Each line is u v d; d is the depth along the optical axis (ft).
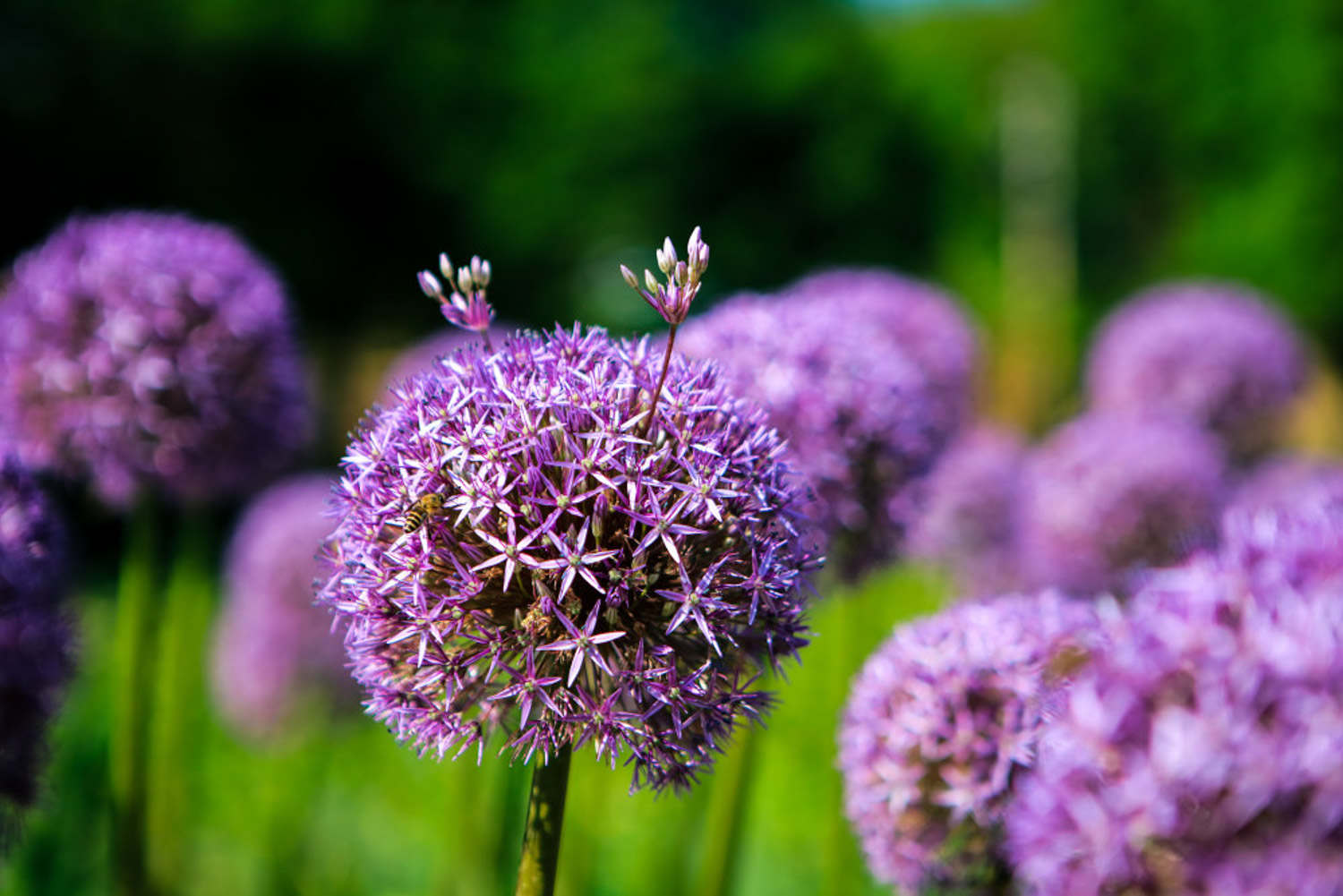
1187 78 123.44
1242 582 6.64
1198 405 29.55
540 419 8.33
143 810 15.16
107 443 14.90
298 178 74.64
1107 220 151.53
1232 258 107.45
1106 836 6.28
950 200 155.84
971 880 10.33
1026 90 153.99
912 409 14.19
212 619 35.29
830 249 149.07
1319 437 59.67
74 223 16.14
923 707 10.11
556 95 98.68
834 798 14.26
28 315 15.06
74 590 11.84
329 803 24.18
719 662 8.55
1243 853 6.12
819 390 12.98
